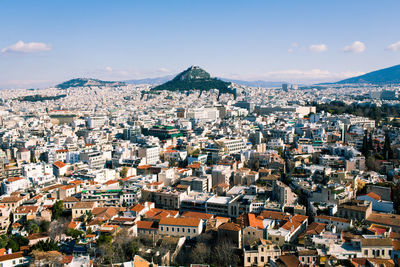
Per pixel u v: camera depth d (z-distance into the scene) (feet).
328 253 650.02
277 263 620.49
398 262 644.69
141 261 640.99
